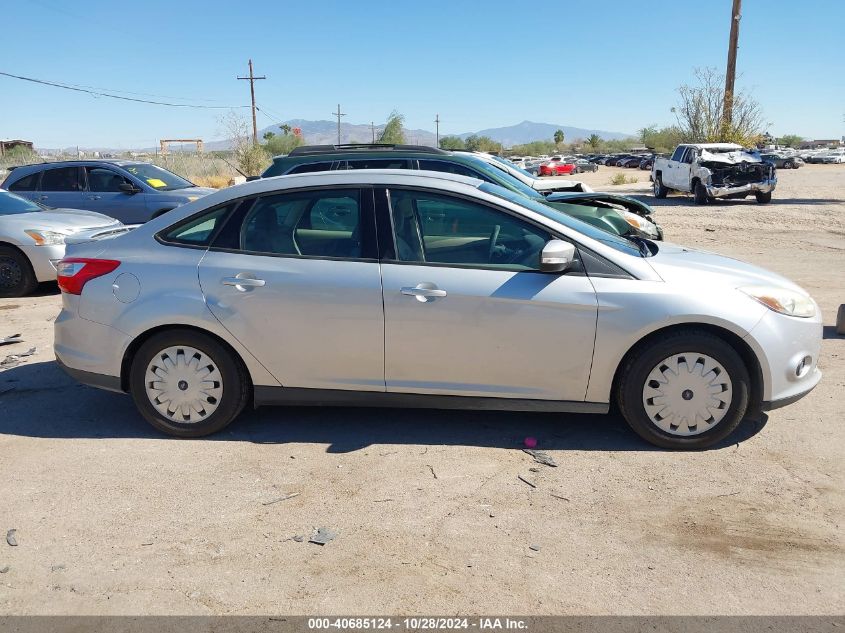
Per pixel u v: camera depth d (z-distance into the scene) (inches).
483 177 380.5
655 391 178.5
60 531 147.2
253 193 190.9
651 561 133.9
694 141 1166.3
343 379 186.4
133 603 124.0
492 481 165.8
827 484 161.3
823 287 373.7
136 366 191.0
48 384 237.8
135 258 191.8
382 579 129.4
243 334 185.3
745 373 175.0
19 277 392.2
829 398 211.8
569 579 128.8
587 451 180.7
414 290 178.5
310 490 162.9
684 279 178.5
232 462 177.6
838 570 130.0
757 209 770.2
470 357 180.1
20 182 523.5
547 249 171.3
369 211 185.0
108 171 519.5
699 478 165.5
